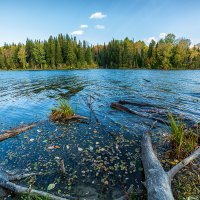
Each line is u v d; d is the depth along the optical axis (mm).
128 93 16453
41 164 5000
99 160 5176
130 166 4879
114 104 11008
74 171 4664
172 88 19312
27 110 10688
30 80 28344
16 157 5383
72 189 4023
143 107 11406
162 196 3248
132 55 82375
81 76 36344
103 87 20375
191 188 3980
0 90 18188
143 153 5211
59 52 76938
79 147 5980
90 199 3734
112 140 6523
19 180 4332
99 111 10352
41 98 14117
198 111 10328
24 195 3689
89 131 7371
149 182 3756
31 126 7820
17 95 15461
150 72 49938
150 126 7922
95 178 4395
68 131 7375
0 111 10555
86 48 94000
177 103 12344
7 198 3693
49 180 4332
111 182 4246
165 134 6941
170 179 4008
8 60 76312
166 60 68000
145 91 17500
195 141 5797
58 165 4938
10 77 34438
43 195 3596
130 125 8062
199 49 80812
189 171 4562
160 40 82875
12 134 6930
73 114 9055
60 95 15406
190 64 69062
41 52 77188
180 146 5465
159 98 14109
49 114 9781
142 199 3707
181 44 74438
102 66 87625
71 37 94500
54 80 28234
